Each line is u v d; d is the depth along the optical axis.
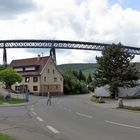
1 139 12.32
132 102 56.66
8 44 123.31
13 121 21.62
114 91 72.62
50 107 41.19
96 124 19.00
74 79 118.56
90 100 68.12
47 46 123.50
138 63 87.19
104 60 71.75
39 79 100.88
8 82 73.50
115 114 27.61
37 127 17.84
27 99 58.34
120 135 14.12
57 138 13.58
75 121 21.12
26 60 110.12
